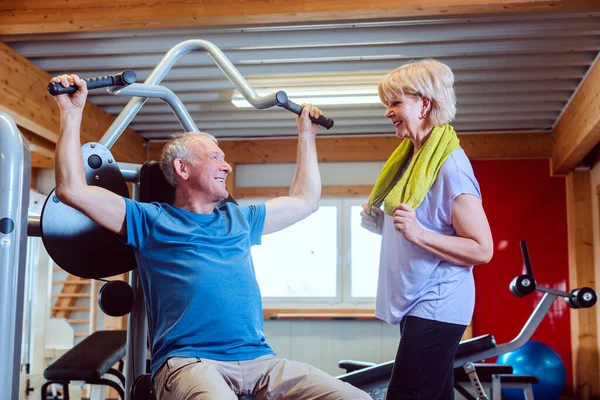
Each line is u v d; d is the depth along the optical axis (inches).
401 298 79.3
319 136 327.3
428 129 81.7
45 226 85.4
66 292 348.5
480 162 321.7
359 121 306.3
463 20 205.3
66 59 239.3
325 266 324.5
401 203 75.9
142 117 300.2
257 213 91.1
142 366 97.1
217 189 87.6
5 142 75.9
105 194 80.6
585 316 300.5
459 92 267.7
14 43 228.1
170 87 264.2
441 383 78.1
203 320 79.2
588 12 197.6
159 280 81.7
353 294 321.4
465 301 78.8
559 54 232.7
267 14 187.2
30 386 253.6
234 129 323.9
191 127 102.0
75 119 78.0
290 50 232.1
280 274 325.1
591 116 231.6
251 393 79.3
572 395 304.2
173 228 83.4
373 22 205.3
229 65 98.7
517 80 256.1
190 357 77.4
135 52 231.9
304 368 79.9
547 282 311.9
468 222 76.5
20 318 76.3
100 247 89.5
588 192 307.3
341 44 222.5
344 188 327.9
